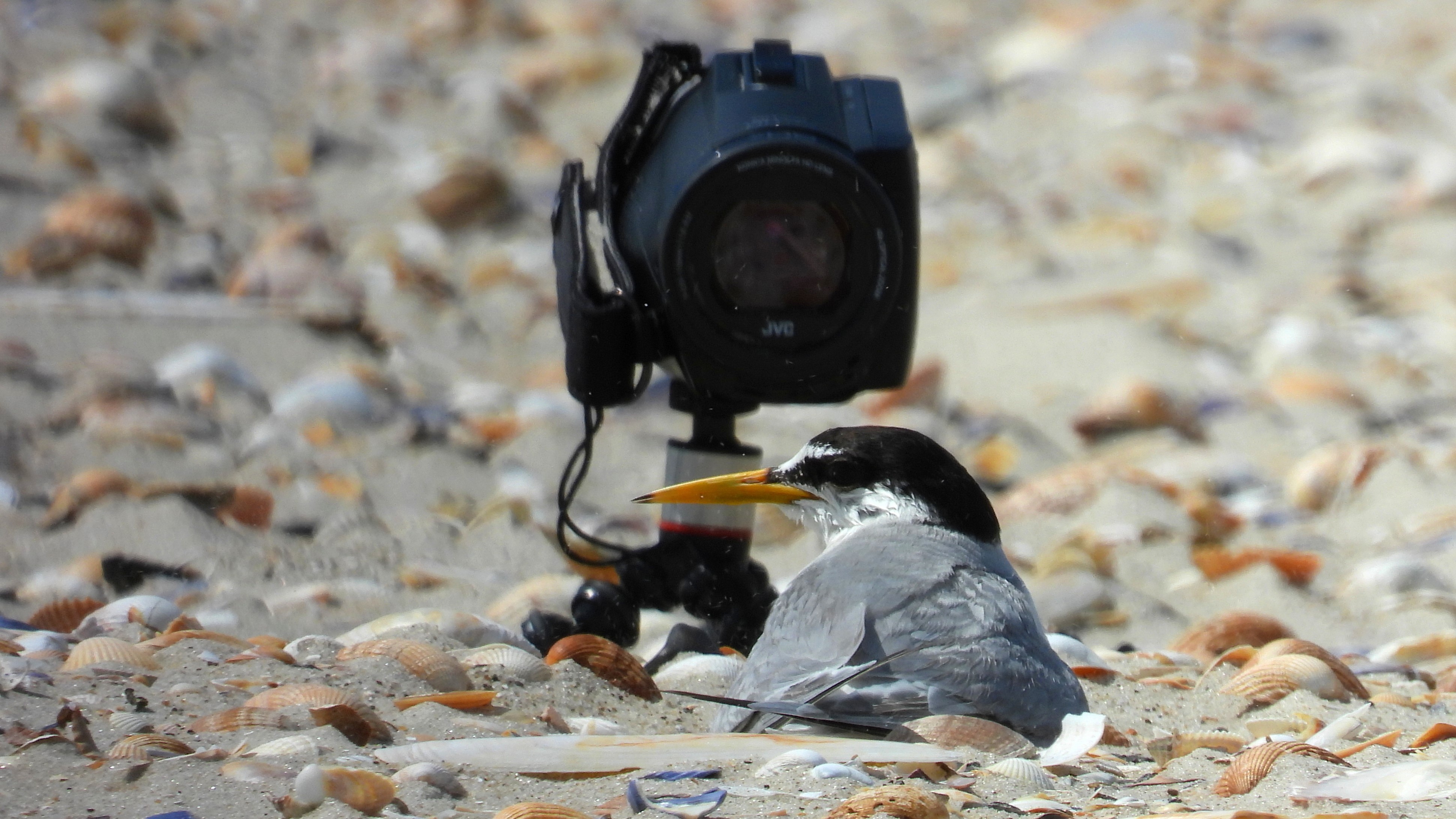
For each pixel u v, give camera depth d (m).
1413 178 19.94
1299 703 7.15
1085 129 22.17
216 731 5.80
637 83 7.19
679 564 7.49
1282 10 27.22
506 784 5.45
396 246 16.42
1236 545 11.30
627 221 7.20
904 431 6.73
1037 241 18.73
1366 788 5.43
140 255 14.85
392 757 5.56
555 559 10.05
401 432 12.27
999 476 12.82
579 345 7.03
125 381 11.83
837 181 6.70
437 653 6.73
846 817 4.88
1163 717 7.12
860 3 27.56
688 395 7.37
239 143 19.28
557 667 6.96
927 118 22.69
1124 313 16.30
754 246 6.74
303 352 13.59
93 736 5.72
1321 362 15.34
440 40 24.39
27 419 11.41
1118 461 13.01
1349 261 18.02
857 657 5.69
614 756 5.59
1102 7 26.89
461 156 18.19
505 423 12.67
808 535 10.97
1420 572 10.42
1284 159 21.22
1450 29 25.47
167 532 9.62
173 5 24.08
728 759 5.56
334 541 9.93
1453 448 13.10
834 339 6.83
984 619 5.80
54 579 8.82
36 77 19.64
